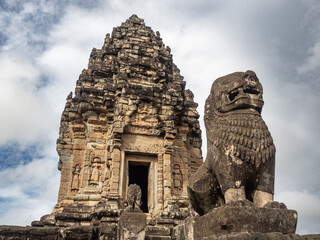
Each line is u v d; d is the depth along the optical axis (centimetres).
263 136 485
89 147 1800
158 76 2002
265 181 478
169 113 1838
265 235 368
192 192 531
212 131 527
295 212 425
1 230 990
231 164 473
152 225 1424
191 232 470
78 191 1767
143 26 2372
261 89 531
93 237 1056
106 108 1848
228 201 462
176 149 1955
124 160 1703
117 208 1482
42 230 1027
